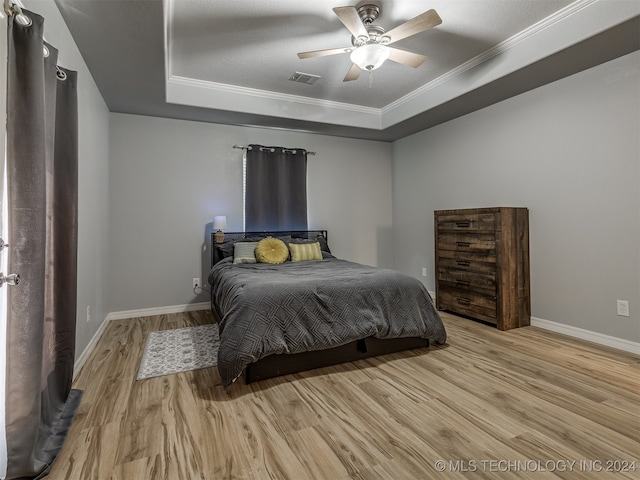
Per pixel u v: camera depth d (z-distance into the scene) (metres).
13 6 1.34
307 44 3.02
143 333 3.41
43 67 1.54
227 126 4.52
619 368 2.47
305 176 4.89
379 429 1.79
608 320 2.91
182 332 3.44
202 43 2.99
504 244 3.36
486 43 3.05
